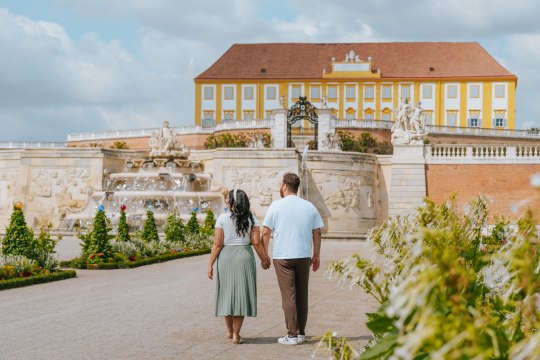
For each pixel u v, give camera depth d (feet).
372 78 355.97
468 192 142.92
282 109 239.50
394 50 371.76
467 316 9.72
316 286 53.72
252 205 143.23
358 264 16.79
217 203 141.79
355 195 148.97
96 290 51.75
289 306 31.50
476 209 20.89
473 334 9.00
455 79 354.33
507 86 351.25
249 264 31.91
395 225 19.69
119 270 67.77
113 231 123.85
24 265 57.31
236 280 31.58
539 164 140.15
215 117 363.15
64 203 144.66
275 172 142.82
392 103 357.41
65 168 145.59
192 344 31.32
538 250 11.75
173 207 139.74
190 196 140.36
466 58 363.15
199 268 69.36
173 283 56.39
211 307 42.91
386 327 13.96
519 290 11.34
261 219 142.20
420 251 11.46
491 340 10.11
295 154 142.51
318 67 364.99
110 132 289.53
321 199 146.82
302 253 31.78
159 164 150.61
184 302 45.14
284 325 36.73
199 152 154.51
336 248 93.30
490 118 352.69
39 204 145.38
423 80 355.77
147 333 34.04
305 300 32.19
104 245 70.90
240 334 34.12
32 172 146.20
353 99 358.23
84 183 144.97
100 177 145.07
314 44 378.73
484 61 360.28
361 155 150.51
